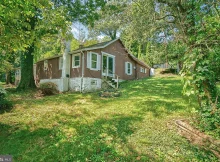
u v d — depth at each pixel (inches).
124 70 746.8
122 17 392.8
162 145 176.2
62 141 194.7
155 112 268.4
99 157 162.9
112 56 667.4
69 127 228.4
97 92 485.1
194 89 167.6
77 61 579.2
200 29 141.3
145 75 970.1
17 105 336.8
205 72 157.8
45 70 711.7
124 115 263.7
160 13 263.7
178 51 162.1
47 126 233.0
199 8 151.1
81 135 206.1
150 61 965.8
